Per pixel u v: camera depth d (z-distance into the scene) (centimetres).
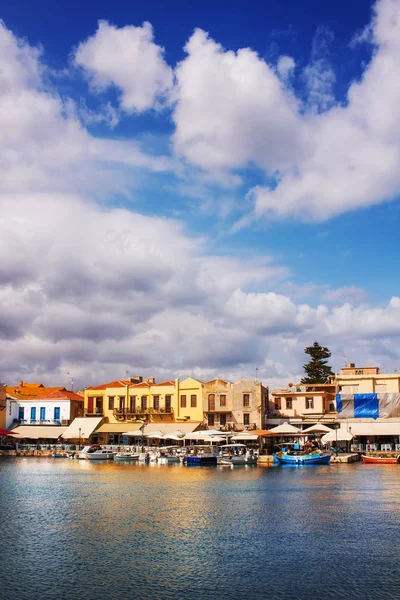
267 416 10750
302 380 14888
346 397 10100
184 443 10238
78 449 10862
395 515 4484
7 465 9038
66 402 11725
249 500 5244
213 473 7719
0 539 3738
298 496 5459
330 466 8575
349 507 4847
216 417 10638
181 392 11025
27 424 11775
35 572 3048
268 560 3250
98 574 3016
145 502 5156
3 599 2667
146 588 2811
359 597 2691
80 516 4500
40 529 4028
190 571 3061
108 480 6869
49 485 6412
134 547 3528
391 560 3241
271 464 9062
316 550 3450
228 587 2823
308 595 2719
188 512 4653
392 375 10288
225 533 3894
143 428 10625
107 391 11612
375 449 9531
